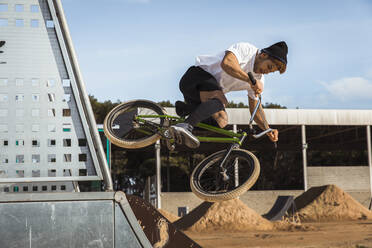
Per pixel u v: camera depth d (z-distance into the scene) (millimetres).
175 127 3506
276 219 17266
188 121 3551
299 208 20547
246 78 3523
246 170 3828
